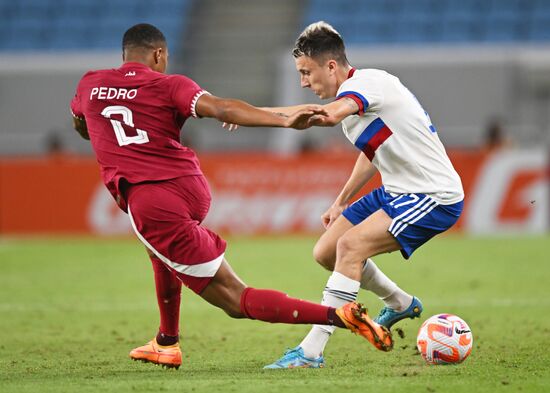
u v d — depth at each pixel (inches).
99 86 770.2
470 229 2213.3
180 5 3499.0
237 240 2177.7
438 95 2952.8
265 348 950.4
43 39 3479.3
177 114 754.8
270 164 2245.3
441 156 808.9
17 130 3161.9
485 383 719.7
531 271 1604.3
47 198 2313.0
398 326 1080.8
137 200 745.0
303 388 698.2
